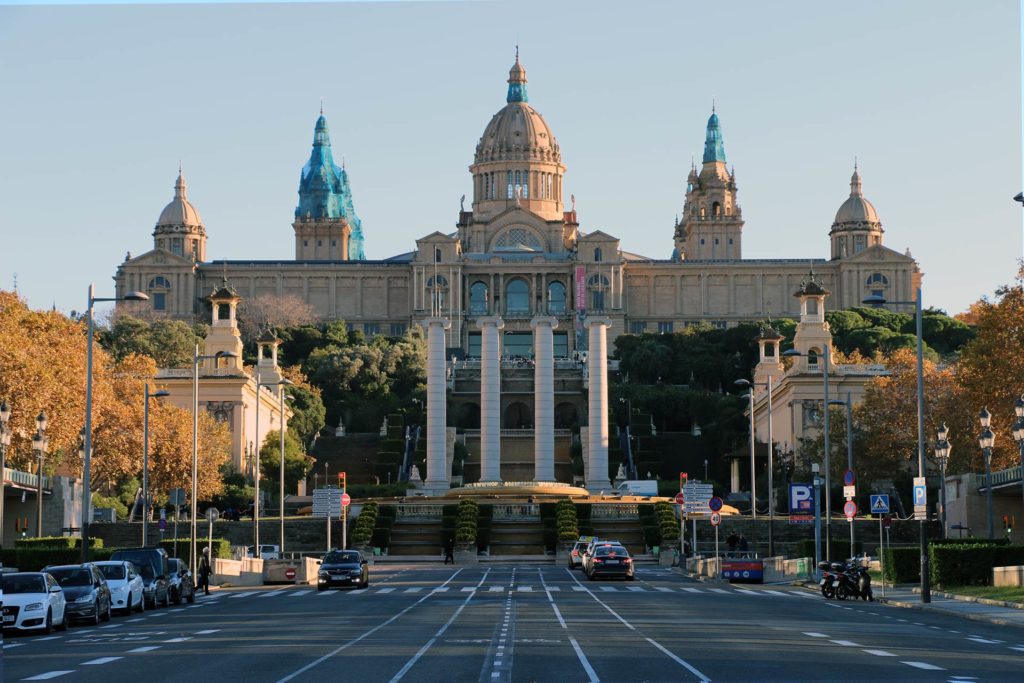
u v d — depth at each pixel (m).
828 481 98.75
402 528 144.75
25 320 124.81
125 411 138.12
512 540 142.00
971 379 117.69
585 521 142.25
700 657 41.41
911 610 66.94
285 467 183.38
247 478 177.50
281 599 77.81
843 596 75.31
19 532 121.94
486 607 66.56
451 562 129.62
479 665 39.41
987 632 52.75
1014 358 114.56
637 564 129.12
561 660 40.66
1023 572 73.06
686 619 57.78
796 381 177.62
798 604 70.38
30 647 47.94
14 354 116.50
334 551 90.56
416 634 50.34
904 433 144.25
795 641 47.06
